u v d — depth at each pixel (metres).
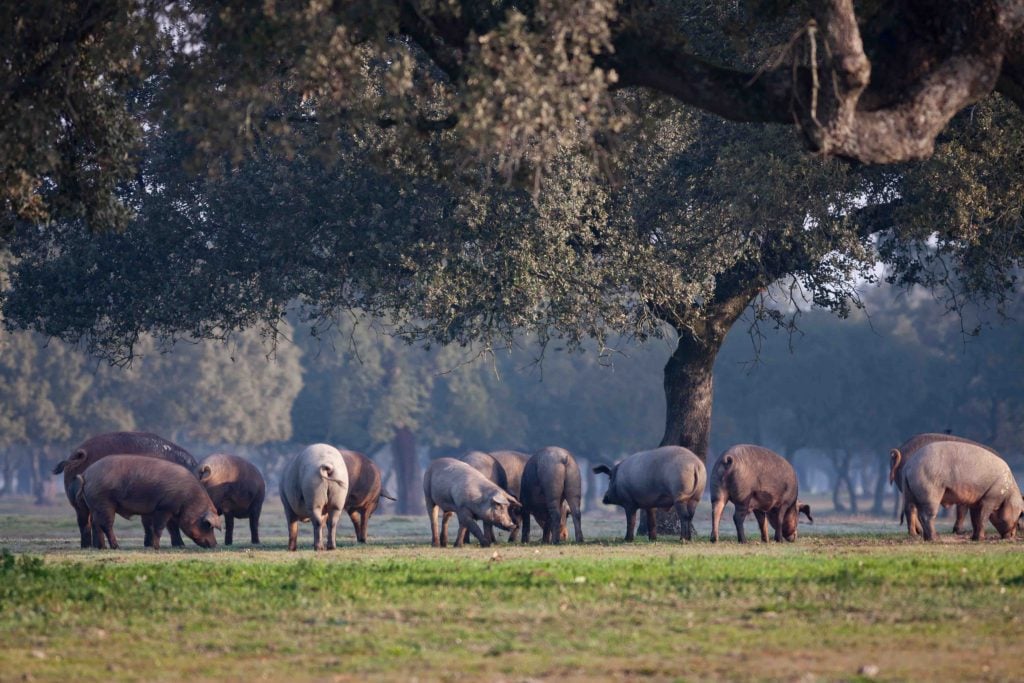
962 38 61.59
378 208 110.38
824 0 58.03
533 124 60.50
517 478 109.69
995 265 119.81
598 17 60.62
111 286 126.38
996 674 34.91
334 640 41.78
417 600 50.56
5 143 67.75
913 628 42.53
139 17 67.81
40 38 69.00
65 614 47.75
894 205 119.88
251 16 64.06
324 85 63.84
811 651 38.78
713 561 67.38
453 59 68.12
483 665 37.09
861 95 63.06
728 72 64.62
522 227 106.19
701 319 127.19
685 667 36.41
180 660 38.69
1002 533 96.75
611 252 113.00
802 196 109.69
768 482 99.19
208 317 126.06
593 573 58.62
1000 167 102.06
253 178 115.81
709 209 113.69
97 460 102.69
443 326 118.81
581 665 36.91
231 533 112.50
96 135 73.88
